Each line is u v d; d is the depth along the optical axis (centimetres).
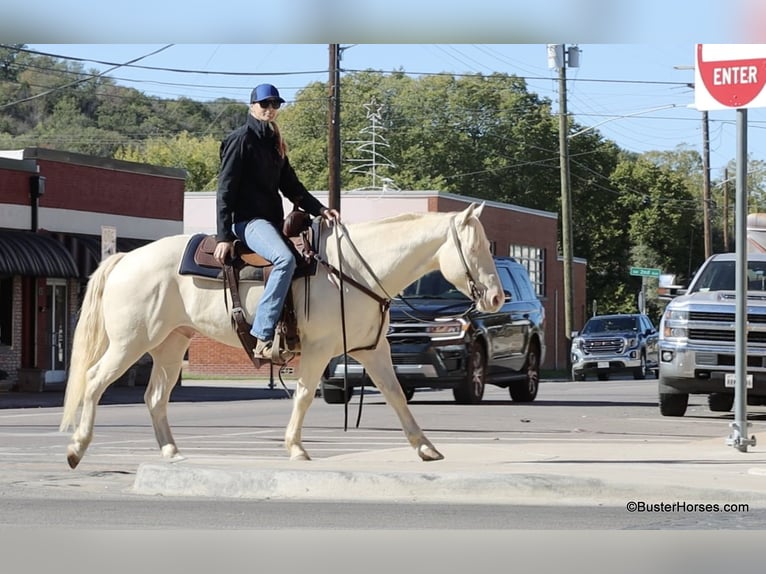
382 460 1233
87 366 1230
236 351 4603
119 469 1265
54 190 3538
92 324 1230
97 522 943
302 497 1080
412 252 1164
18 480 1179
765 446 1425
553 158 8894
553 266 6412
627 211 9019
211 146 10831
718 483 1065
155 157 10456
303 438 1641
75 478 1195
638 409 2278
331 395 2441
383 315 1178
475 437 1642
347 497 1074
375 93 9019
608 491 1053
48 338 3503
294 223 1169
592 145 8925
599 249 9006
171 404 2667
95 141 10988
